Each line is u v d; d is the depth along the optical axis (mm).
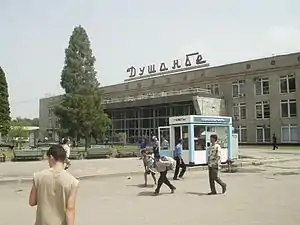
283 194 13930
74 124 46656
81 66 48938
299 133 56469
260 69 61438
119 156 35906
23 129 64438
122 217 10109
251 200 12633
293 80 57625
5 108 63969
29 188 17172
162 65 76562
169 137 27656
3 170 23984
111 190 15703
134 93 81000
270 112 60156
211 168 14102
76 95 47062
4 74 64875
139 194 14398
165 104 65000
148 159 17047
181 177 19500
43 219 4391
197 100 59906
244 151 43844
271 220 9477
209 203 12125
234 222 9297
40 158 33312
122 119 72875
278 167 26172
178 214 10383
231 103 65000
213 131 26344
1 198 14086
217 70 67125
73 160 32500
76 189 4504
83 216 10320
